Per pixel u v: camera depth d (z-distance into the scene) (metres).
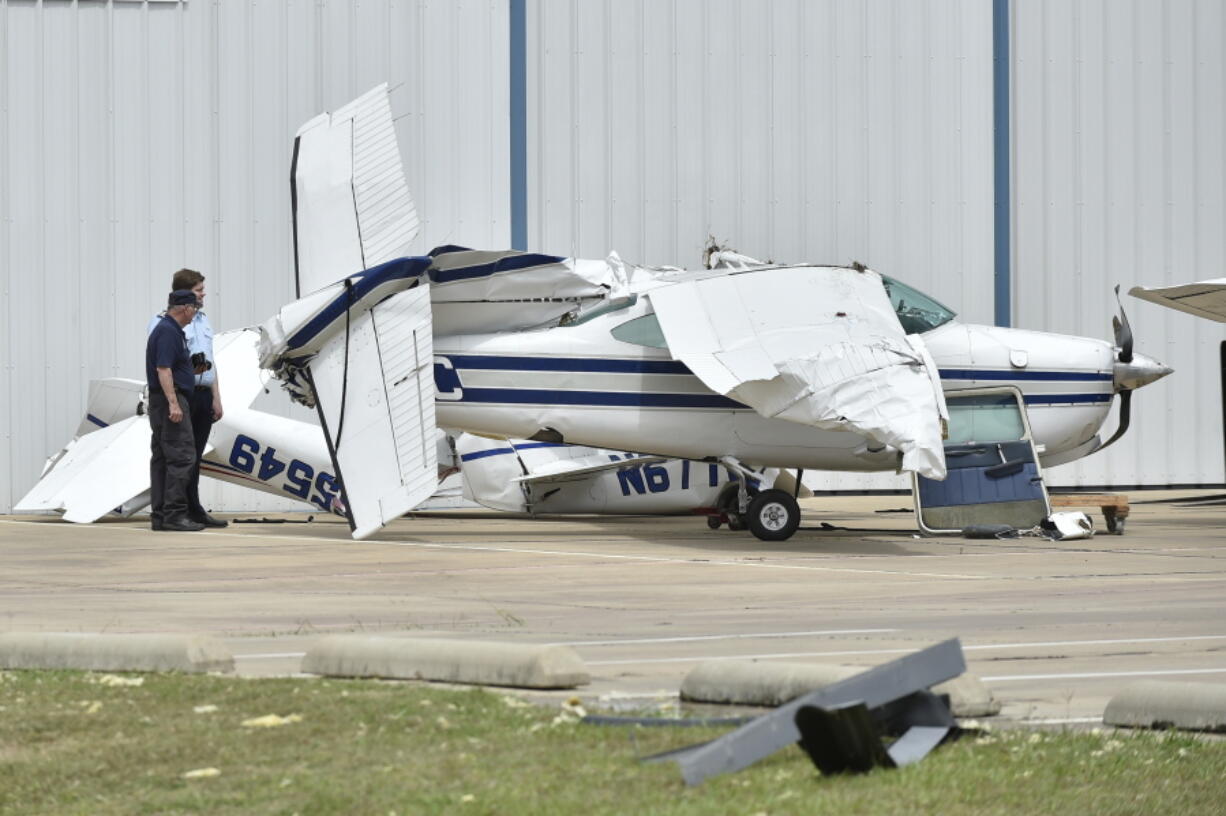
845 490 82.75
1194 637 28.67
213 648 23.75
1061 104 83.75
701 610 33.41
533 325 55.84
